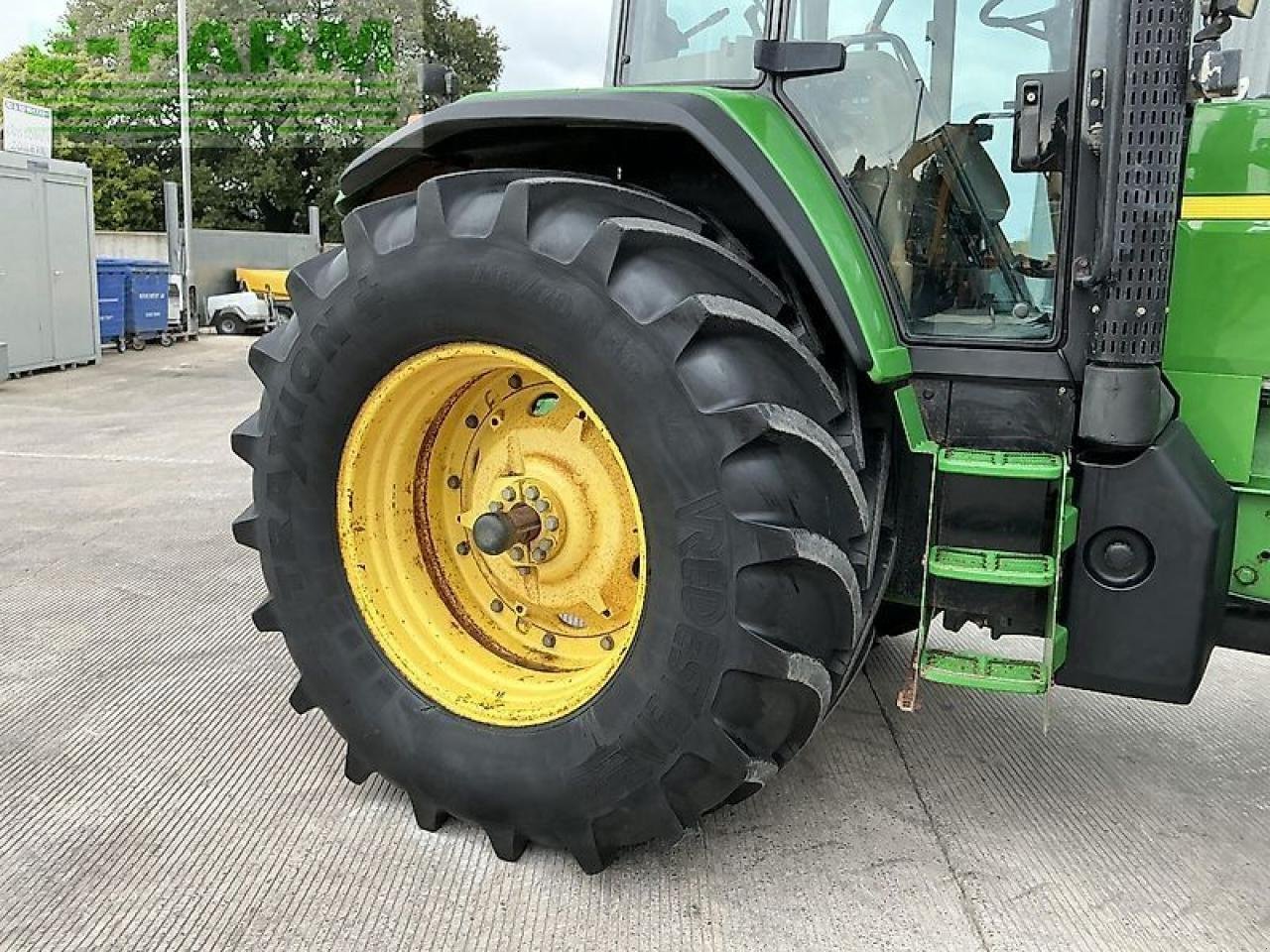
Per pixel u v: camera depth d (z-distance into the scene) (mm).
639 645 2055
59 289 11156
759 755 2047
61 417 8219
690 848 2336
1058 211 2180
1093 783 2650
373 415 2336
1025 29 2232
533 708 2262
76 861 2244
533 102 2197
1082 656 2209
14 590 4031
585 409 2072
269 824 2402
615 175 2432
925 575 2184
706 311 1921
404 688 2381
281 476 2434
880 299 2186
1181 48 1928
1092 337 2107
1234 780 2678
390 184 2729
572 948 1995
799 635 1986
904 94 2328
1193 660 2148
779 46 2225
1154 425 2086
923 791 2600
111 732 2846
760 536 1912
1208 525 2094
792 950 2000
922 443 2230
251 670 3277
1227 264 2256
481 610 2521
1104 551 2156
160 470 6254
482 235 2088
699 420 1932
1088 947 2029
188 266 16297
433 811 2352
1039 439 2209
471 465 2490
